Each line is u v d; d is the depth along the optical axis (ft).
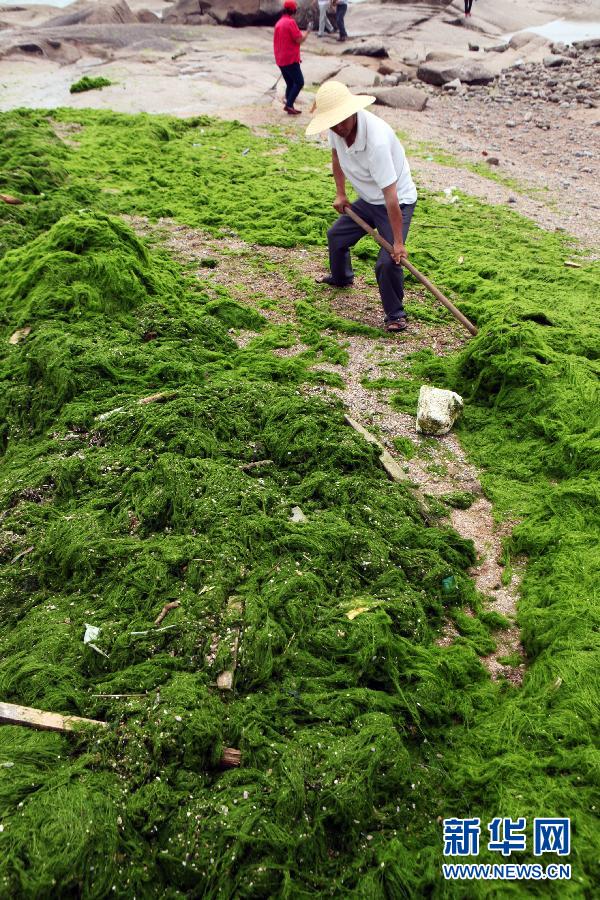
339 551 12.50
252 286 23.98
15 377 18.02
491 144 44.11
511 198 33.68
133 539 12.58
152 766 9.07
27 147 34.17
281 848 8.52
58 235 22.20
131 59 62.39
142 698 9.85
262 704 10.00
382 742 9.43
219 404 15.89
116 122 42.68
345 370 19.42
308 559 12.21
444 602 12.51
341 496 13.82
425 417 16.76
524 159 41.11
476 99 55.62
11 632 11.39
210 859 8.37
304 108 49.52
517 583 13.12
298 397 16.75
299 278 24.47
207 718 9.51
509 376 17.83
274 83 55.62
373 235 20.10
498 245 27.61
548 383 17.44
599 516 13.98
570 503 14.38
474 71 60.13
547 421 16.66
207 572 11.68
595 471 15.10
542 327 19.95
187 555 11.96
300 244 27.25
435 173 37.29
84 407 16.52
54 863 8.02
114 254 21.67
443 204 32.42
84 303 20.52
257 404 16.17
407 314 22.12
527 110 52.34
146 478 13.76
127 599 11.44
